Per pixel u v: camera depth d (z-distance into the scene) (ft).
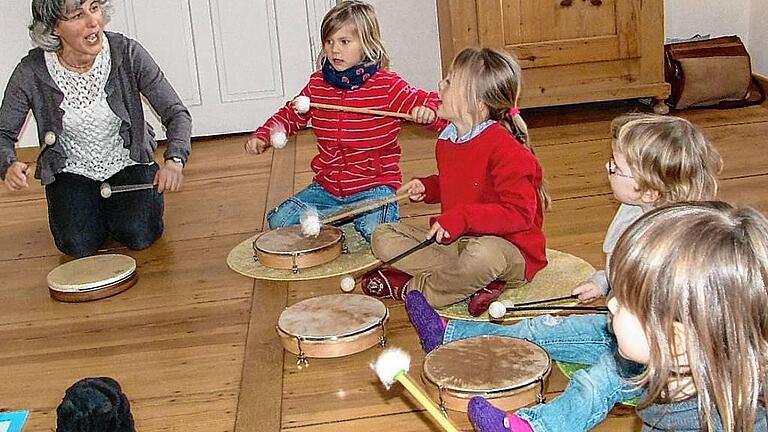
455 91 7.26
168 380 6.64
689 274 3.62
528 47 12.11
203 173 11.55
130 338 7.32
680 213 3.83
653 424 4.05
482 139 7.25
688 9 13.61
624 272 3.79
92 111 8.82
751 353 3.59
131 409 6.29
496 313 6.56
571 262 7.98
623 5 12.09
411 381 4.32
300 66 13.15
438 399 5.71
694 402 3.88
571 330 6.32
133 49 8.93
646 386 4.30
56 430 5.59
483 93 7.20
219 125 13.25
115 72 8.81
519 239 7.25
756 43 13.48
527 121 12.77
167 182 8.63
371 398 6.19
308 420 6.00
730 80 12.45
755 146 10.87
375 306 7.01
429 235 6.96
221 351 6.99
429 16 13.02
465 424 5.59
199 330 7.36
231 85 13.12
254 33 12.94
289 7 12.89
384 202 8.18
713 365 3.60
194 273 8.48
